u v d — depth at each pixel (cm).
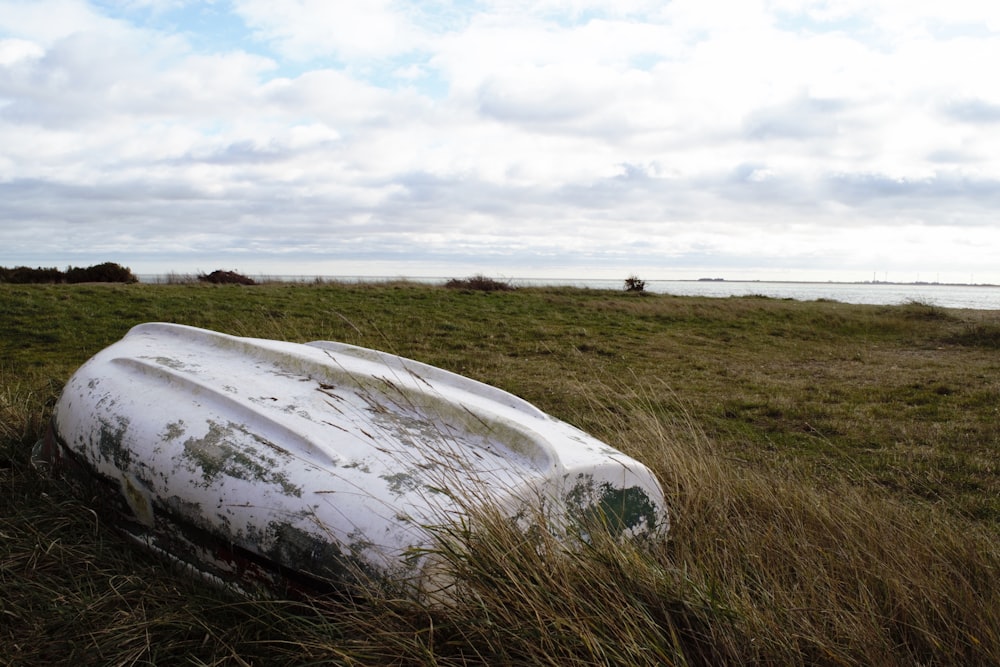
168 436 280
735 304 2252
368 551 222
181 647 220
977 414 754
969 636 224
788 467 494
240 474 253
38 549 267
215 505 252
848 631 224
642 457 373
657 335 1475
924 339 1566
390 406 309
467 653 201
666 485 340
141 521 280
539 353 1145
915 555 280
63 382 620
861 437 647
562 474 255
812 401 817
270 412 282
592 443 305
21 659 212
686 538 289
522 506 242
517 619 203
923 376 1027
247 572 245
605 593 216
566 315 1752
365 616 212
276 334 1148
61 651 218
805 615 232
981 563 285
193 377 316
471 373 909
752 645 210
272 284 2255
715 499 327
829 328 1744
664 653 198
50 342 1038
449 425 293
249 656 213
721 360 1169
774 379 987
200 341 394
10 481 337
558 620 197
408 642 198
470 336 1302
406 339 1217
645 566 235
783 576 268
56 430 337
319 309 1555
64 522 288
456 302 1895
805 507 331
